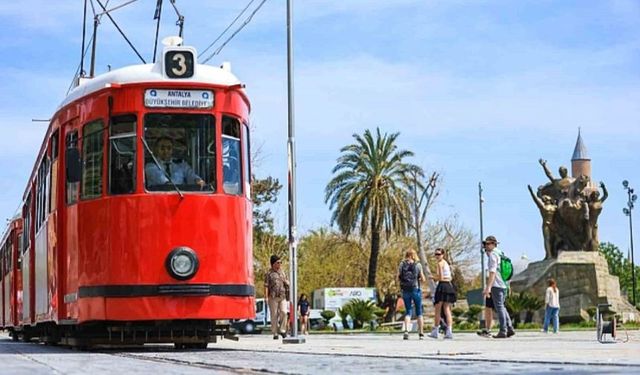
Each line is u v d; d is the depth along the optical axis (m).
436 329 25.36
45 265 20.75
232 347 19.20
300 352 15.69
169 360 13.24
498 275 25.55
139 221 16.81
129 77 17.19
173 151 17.08
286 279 28.02
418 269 25.41
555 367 10.43
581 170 71.62
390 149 70.88
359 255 96.06
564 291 57.38
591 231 59.03
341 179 70.69
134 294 16.69
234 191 17.34
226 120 17.41
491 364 11.22
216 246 16.95
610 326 20.97
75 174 17.56
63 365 11.94
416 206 72.19
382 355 13.90
